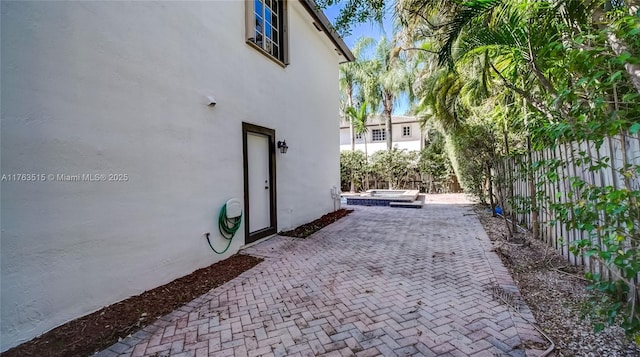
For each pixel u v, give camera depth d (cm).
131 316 285
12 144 233
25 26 240
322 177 898
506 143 613
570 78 302
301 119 759
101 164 297
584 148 337
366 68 1839
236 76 509
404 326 259
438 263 432
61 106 264
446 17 515
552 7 336
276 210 638
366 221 816
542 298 309
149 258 348
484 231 644
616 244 215
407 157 1753
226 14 486
